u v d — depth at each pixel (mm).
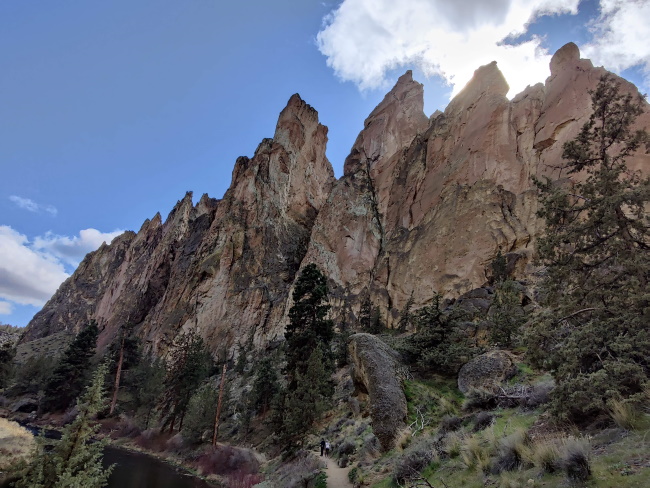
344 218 81250
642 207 10195
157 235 143125
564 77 58156
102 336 109562
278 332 68312
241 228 90812
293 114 122000
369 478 13305
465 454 9516
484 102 67062
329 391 28906
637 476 5316
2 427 22500
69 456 13672
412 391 18609
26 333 154250
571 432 7926
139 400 52406
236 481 24750
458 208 57250
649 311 8547
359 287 67750
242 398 44188
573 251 11062
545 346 10648
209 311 77875
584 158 11562
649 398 7383
